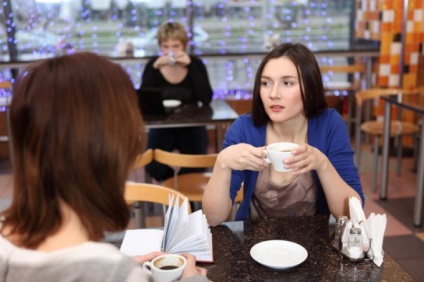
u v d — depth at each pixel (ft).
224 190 4.83
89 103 2.19
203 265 4.01
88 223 2.25
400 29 15.24
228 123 9.87
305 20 17.44
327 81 17.42
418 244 9.34
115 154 2.24
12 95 2.24
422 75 15.33
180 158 7.53
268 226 4.77
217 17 16.97
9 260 2.19
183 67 11.39
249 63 17.35
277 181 5.37
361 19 17.20
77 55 2.31
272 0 17.07
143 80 11.42
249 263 4.05
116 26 16.51
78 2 16.05
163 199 5.60
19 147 2.24
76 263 2.12
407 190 12.25
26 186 2.24
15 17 15.83
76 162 2.16
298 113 5.15
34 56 16.24
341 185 4.87
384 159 11.47
